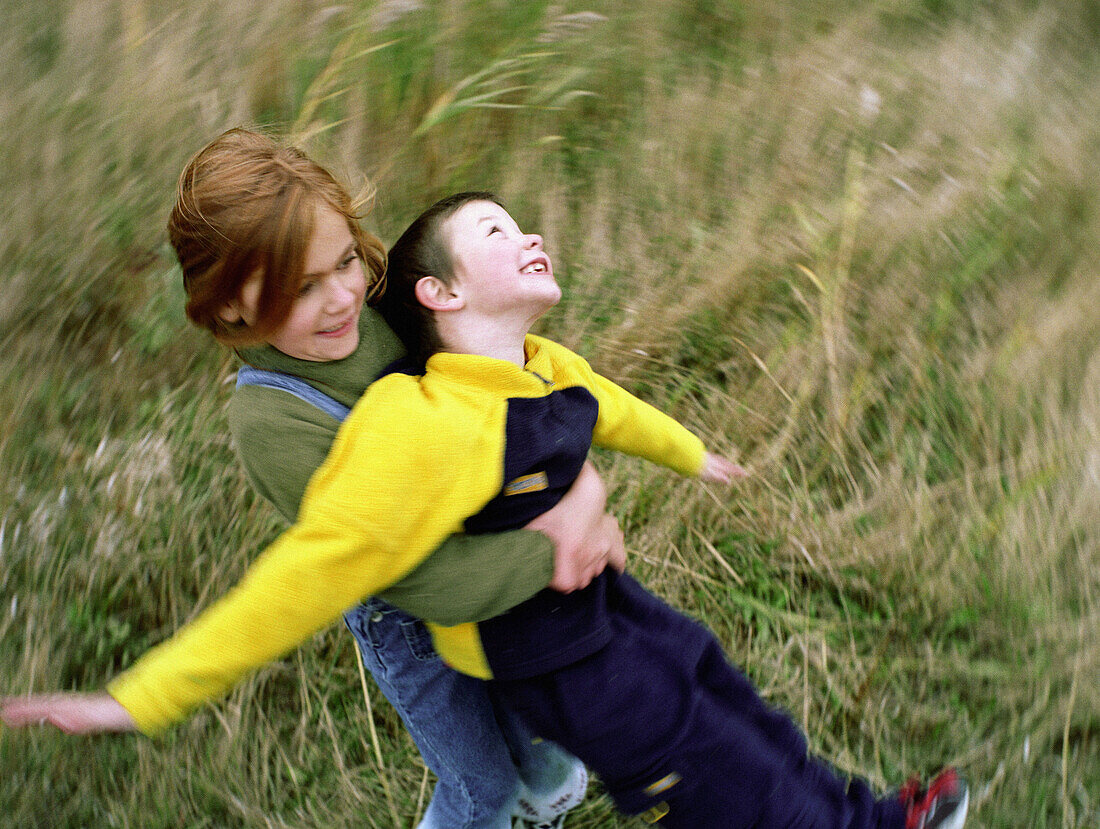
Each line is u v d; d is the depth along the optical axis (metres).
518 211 2.99
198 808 2.03
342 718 2.24
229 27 3.17
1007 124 3.20
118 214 2.82
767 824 1.44
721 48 3.57
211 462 2.48
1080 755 2.05
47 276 2.72
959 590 2.30
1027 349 2.63
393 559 1.21
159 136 2.94
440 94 3.13
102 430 2.55
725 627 2.38
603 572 1.49
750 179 3.10
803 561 2.44
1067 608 2.26
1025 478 2.43
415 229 1.39
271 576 1.18
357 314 1.25
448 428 1.22
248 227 1.10
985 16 3.71
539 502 1.33
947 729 2.13
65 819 1.96
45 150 2.89
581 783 1.90
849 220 2.85
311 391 1.26
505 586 1.27
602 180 3.14
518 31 3.26
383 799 2.13
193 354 2.70
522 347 1.42
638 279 2.94
